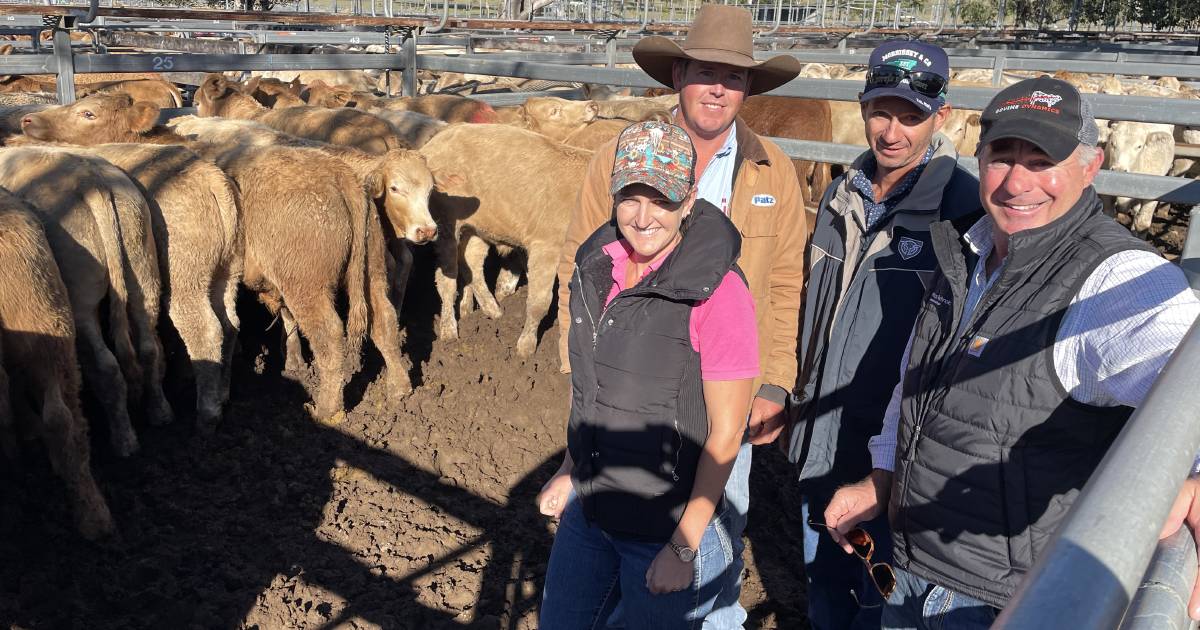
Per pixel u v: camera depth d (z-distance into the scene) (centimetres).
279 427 495
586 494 241
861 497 242
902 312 278
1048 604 75
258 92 943
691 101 279
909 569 218
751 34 277
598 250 236
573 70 797
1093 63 1216
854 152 516
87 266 448
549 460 495
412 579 387
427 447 493
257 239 513
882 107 274
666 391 226
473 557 406
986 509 197
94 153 507
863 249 289
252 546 402
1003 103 193
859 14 2669
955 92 495
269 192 505
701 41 273
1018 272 193
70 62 742
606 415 231
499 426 519
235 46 1324
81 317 452
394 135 715
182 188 491
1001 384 191
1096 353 177
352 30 1638
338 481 456
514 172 600
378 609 368
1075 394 185
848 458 294
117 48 1346
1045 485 190
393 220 582
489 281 772
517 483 472
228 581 376
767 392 300
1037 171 188
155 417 493
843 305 291
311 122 725
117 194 461
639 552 242
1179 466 87
